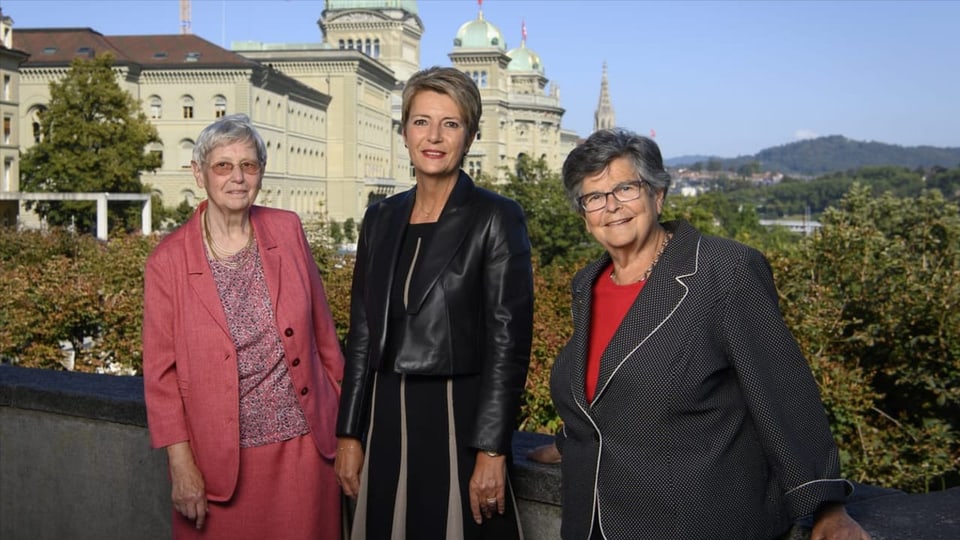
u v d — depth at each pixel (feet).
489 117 449.48
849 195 62.49
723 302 8.52
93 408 14.61
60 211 187.73
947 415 26.12
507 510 10.72
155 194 213.05
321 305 12.53
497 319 10.46
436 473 10.52
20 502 15.58
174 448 11.61
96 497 14.87
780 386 8.38
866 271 28.55
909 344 25.58
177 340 11.62
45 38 262.67
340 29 442.09
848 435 24.66
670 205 93.35
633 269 9.37
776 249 34.63
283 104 289.74
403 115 10.95
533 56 574.97
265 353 11.67
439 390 10.61
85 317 38.06
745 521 8.52
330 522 12.17
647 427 8.57
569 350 9.52
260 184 11.92
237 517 11.58
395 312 10.71
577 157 9.23
